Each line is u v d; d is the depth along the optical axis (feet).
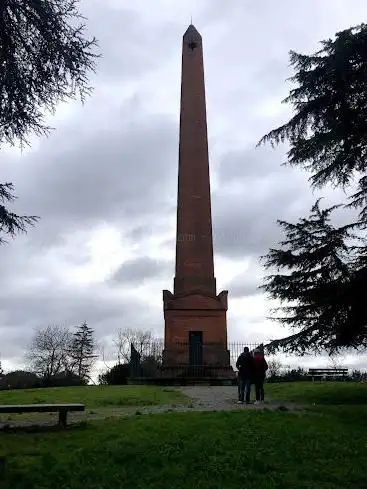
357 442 30.09
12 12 27.66
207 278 102.01
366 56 41.24
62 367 204.74
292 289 55.36
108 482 24.13
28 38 28.63
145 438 30.25
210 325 98.63
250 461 26.63
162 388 74.43
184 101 112.47
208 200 106.32
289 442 29.81
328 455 27.89
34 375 189.37
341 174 44.68
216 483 24.14
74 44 28.78
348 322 45.96
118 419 38.34
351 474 25.30
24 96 28.55
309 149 44.14
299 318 54.54
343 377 105.81
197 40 117.08
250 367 54.08
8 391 75.82
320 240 55.77
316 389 64.69
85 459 26.94
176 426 33.32
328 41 43.83
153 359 121.08
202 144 109.50
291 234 57.26
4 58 28.19
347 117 41.98
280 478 24.68
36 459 27.17
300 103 44.75
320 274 54.54
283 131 45.01
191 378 88.63
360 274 44.24
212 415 37.52
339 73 42.09
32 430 35.17
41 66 29.01
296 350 53.52
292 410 43.11
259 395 55.26
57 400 58.29
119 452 27.66
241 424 33.88
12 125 29.53
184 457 27.22
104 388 74.54
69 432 33.94
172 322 98.78
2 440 31.58
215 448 28.40
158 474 25.04
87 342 213.46
